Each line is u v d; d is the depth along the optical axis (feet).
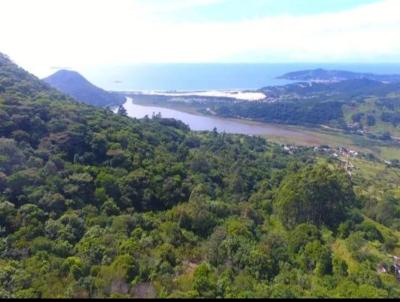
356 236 187.42
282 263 150.20
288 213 212.23
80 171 219.41
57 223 165.07
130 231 174.70
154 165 261.65
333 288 133.59
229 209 221.05
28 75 426.51
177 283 128.88
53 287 120.16
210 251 156.56
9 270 125.59
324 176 218.59
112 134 289.53
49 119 270.05
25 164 206.08
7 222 160.04
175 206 218.59
